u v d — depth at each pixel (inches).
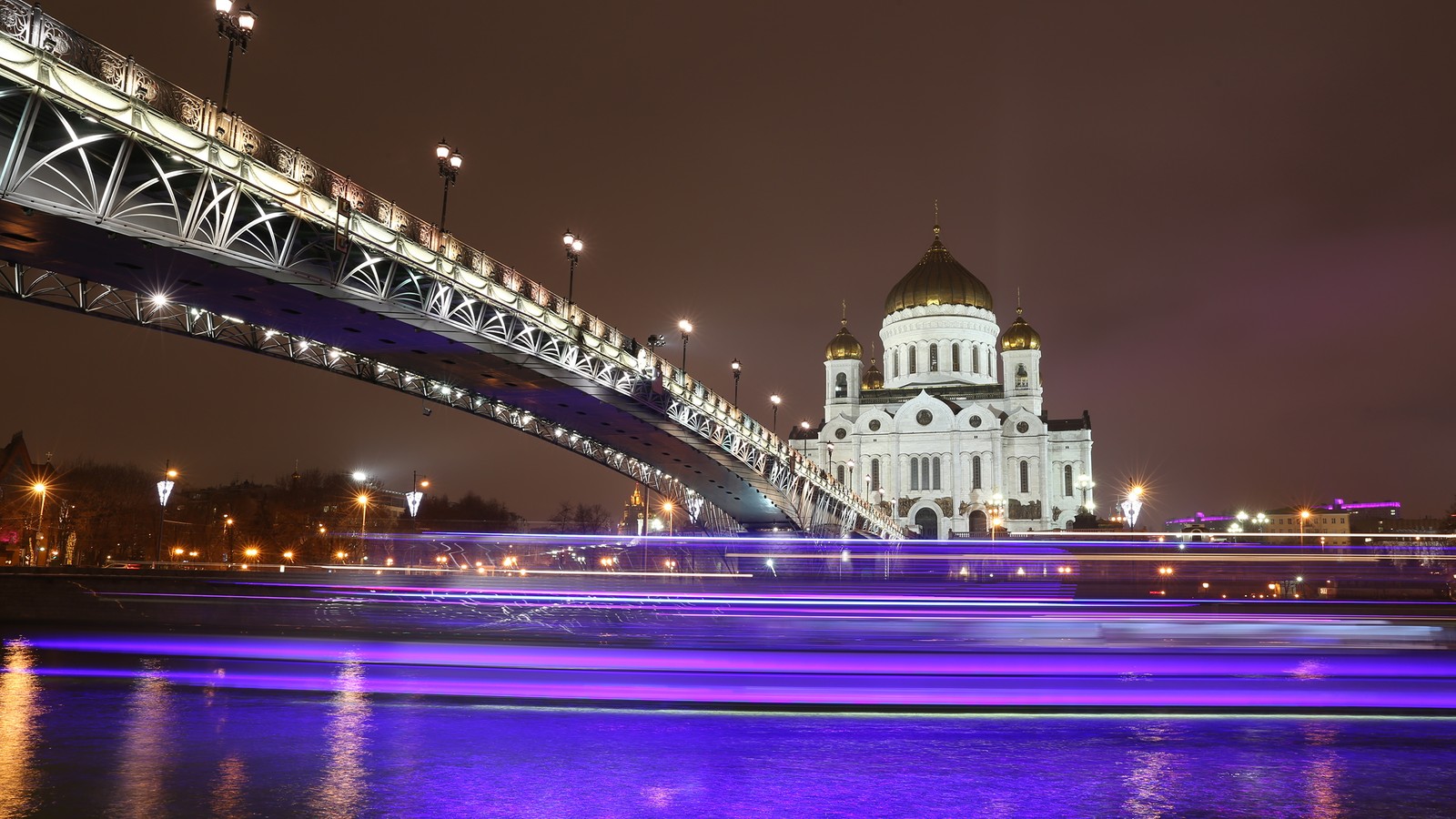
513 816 631.2
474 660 1462.8
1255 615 2277.3
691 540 4094.5
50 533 4658.0
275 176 1408.7
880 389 7618.1
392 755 805.9
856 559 3976.4
